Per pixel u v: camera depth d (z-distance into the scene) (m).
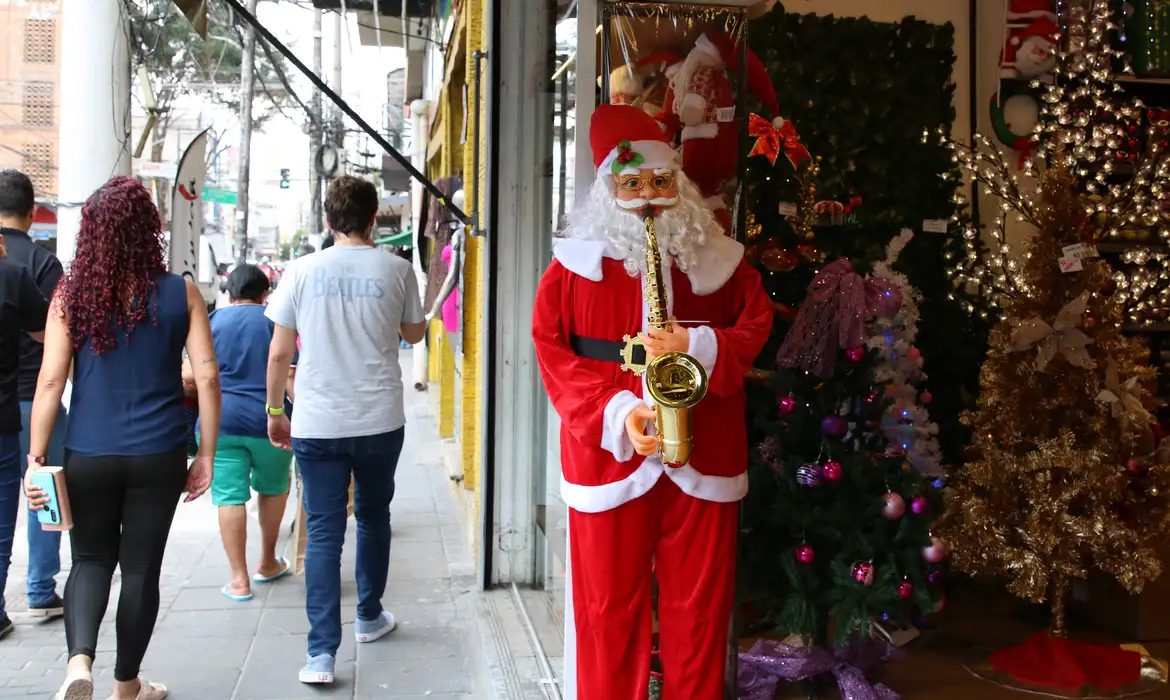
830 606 3.09
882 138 4.16
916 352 3.45
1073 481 3.26
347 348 3.48
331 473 3.51
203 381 3.10
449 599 4.54
